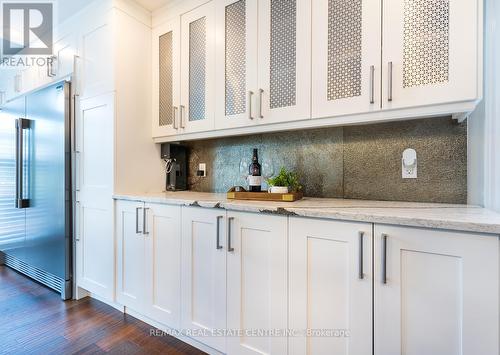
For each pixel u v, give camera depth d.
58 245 2.12
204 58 1.79
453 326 0.86
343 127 1.62
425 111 1.13
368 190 1.54
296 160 1.78
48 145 2.18
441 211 1.06
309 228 1.12
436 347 0.89
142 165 2.06
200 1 1.80
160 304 1.64
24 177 2.36
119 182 1.89
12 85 2.76
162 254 1.63
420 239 0.91
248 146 1.99
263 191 1.68
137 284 1.75
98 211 1.96
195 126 1.83
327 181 1.67
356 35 1.26
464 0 1.04
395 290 0.95
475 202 1.25
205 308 1.45
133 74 1.99
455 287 0.86
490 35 1.09
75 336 1.61
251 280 1.28
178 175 2.23
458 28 1.05
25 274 2.58
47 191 2.19
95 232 1.99
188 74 1.87
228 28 1.67
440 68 1.08
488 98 1.11
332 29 1.32
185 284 1.52
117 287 1.87
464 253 0.84
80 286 2.09
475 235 0.83
